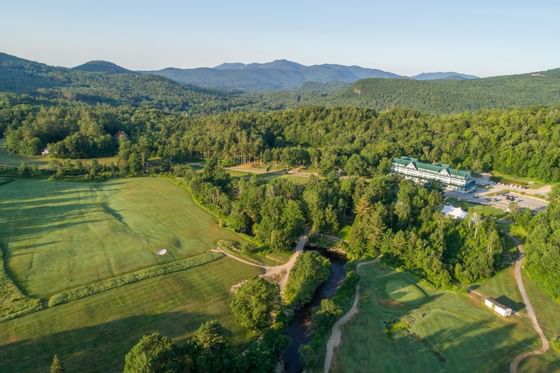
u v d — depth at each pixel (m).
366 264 91.75
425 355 60.72
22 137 183.75
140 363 41.06
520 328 68.12
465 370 57.69
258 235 99.69
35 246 91.06
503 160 166.12
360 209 105.44
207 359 46.59
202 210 123.50
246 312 63.09
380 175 148.25
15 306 66.81
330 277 87.12
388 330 66.88
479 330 67.25
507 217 117.00
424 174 156.38
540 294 78.38
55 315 65.81
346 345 62.16
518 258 91.81
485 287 80.75
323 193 112.38
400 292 79.62
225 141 197.25
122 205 123.94
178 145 194.88
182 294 75.69
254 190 116.00
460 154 175.62
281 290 78.88
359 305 74.56
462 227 94.81
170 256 91.44
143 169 165.50
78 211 115.25
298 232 101.88
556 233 82.56
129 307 69.94
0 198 120.38
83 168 156.12
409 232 94.12
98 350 58.50
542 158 155.12
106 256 89.00
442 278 81.81
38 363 54.78
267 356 54.62
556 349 62.59
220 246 98.44
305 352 56.94
